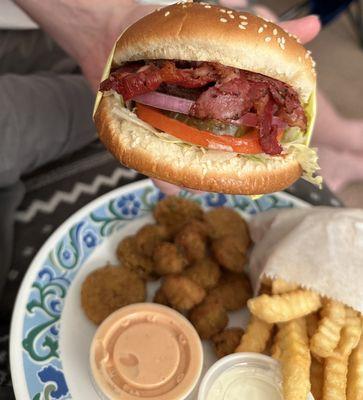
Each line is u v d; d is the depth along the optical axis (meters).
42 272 0.24
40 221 0.27
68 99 0.30
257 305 0.21
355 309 0.21
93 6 0.27
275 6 0.59
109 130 0.19
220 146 0.18
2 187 0.27
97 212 0.27
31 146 0.27
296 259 0.23
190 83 0.18
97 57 0.28
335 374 0.20
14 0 0.30
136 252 0.25
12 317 0.22
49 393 0.21
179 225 0.26
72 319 0.23
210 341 0.23
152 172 0.18
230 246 0.25
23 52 0.35
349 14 0.64
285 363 0.20
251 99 0.18
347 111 0.54
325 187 0.31
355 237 0.23
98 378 0.20
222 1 0.26
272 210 0.27
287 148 0.20
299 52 0.19
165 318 0.22
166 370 0.20
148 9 0.26
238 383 0.21
